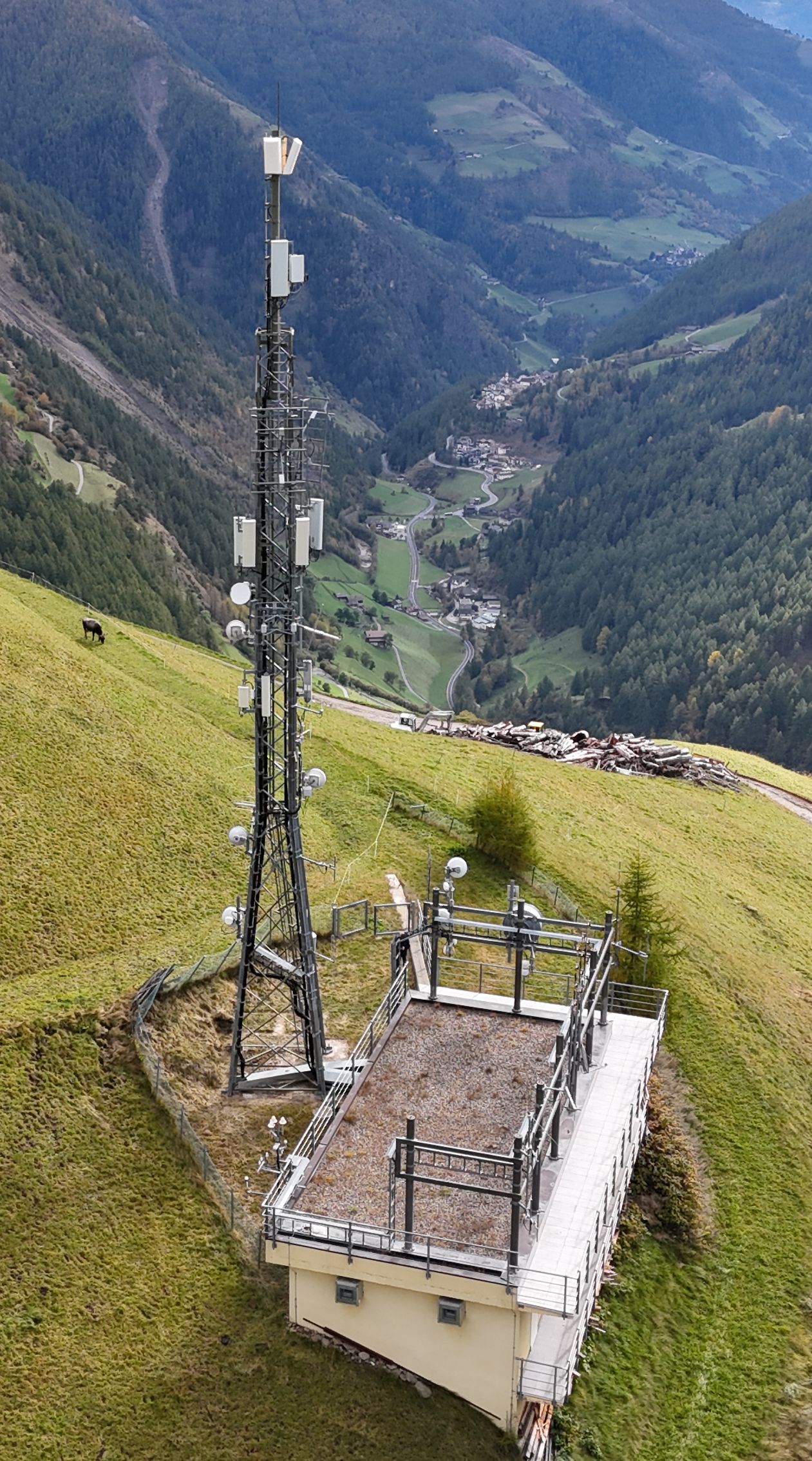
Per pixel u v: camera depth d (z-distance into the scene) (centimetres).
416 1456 3141
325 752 7850
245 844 4153
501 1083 3769
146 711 7475
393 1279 3122
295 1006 4334
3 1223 3622
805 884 8550
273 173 3653
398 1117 3616
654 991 5391
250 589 3916
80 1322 3403
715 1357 4034
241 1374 3309
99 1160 3878
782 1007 6319
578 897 6538
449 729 9944
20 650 7356
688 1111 5134
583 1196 3409
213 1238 3706
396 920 5688
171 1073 4303
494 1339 3148
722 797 9712
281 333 3747
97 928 5269
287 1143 4025
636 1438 3684
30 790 6003
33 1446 3088
